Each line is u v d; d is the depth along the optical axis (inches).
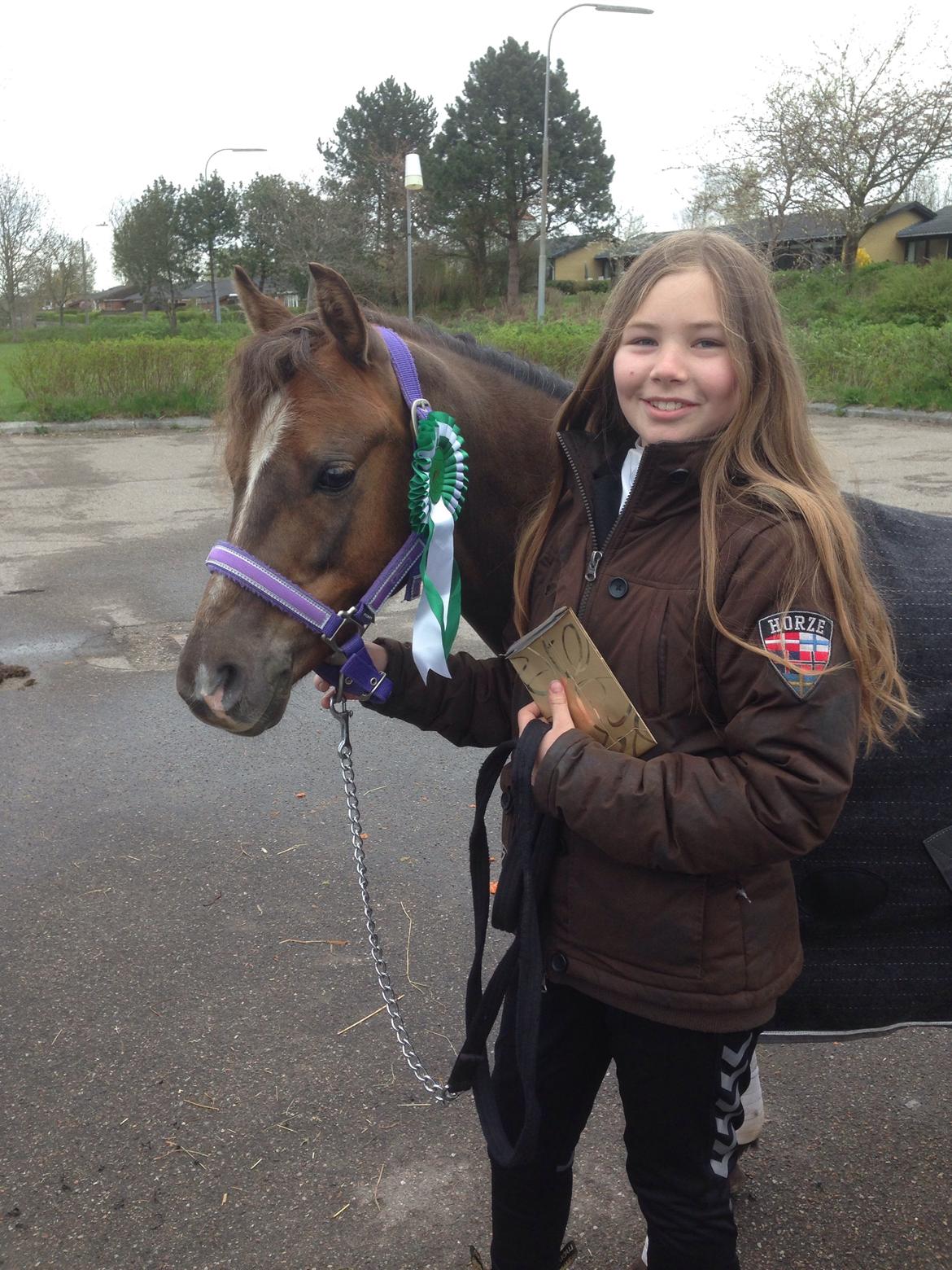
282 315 67.2
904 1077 90.9
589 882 51.6
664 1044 51.9
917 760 59.8
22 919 113.0
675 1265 54.8
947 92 920.9
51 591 240.1
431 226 1457.9
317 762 152.3
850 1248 73.7
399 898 116.8
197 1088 88.4
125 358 554.9
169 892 118.0
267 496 55.5
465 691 62.9
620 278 53.7
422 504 57.2
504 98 1416.1
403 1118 85.1
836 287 916.6
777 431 49.3
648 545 50.0
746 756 46.1
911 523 67.1
